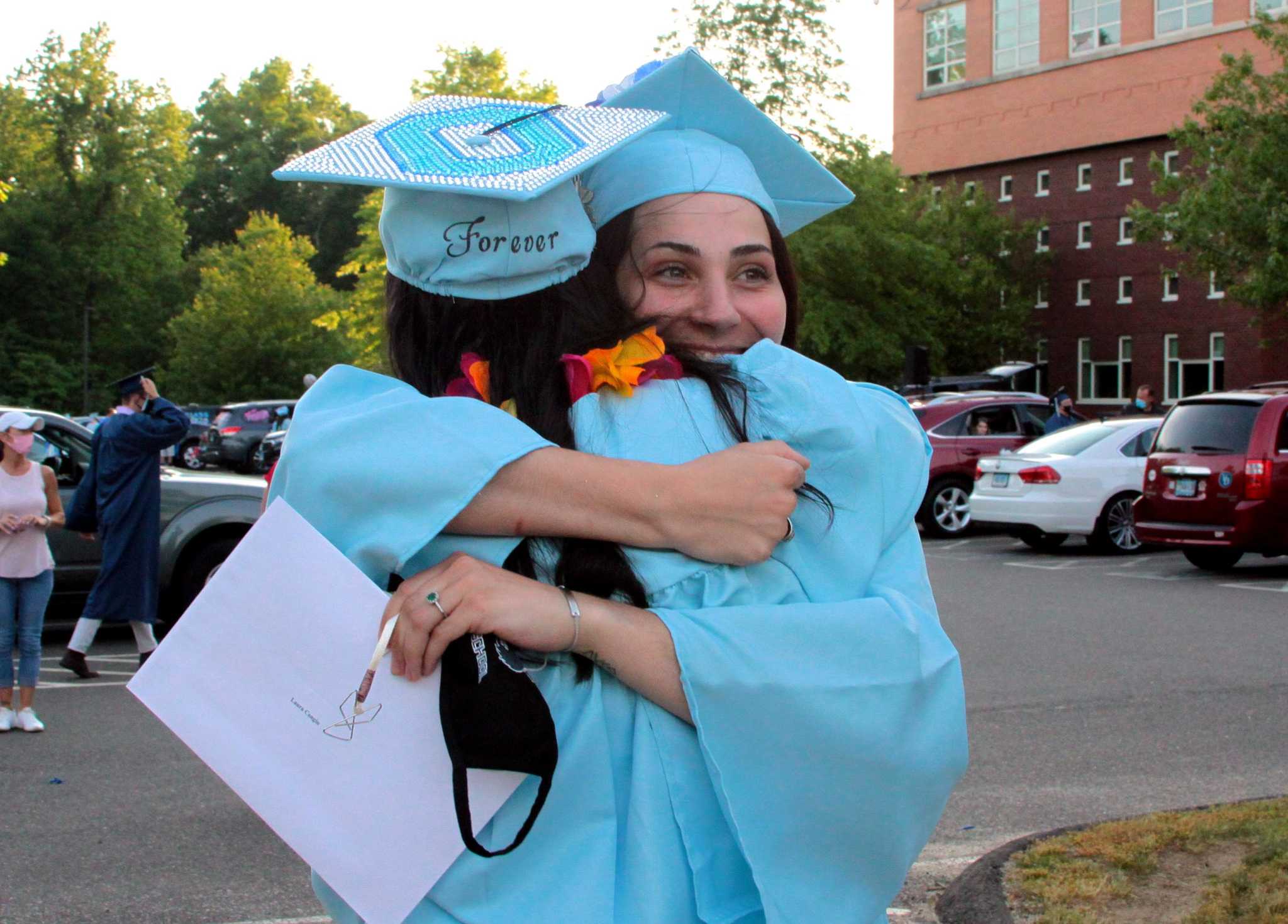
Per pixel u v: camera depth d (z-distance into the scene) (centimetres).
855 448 133
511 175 126
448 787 120
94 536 827
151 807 532
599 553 125
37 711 716
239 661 122
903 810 127
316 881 141
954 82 4769
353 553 125
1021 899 382
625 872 123
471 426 124
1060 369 4481
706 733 120
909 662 126
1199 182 2812
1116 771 570
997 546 1588
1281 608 1051
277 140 7919
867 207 3409
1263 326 2877
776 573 129
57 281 5547
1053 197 4491
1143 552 1492
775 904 121
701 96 150
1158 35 4181
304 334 5159
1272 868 384
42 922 404
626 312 142
